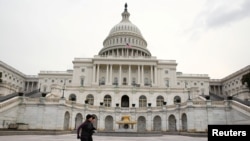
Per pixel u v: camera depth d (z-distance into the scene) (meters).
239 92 68.56
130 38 104.12
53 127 34.41
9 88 71.94
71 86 53.38
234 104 33.94
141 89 53.97
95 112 44.25
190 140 20.97
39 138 19.78
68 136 24.81
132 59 79.69
